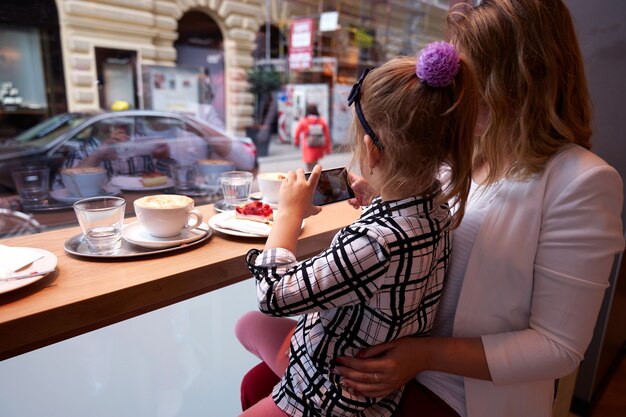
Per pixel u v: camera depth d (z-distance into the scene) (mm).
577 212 575
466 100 572
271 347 825
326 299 569
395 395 692
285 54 6965
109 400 1002
